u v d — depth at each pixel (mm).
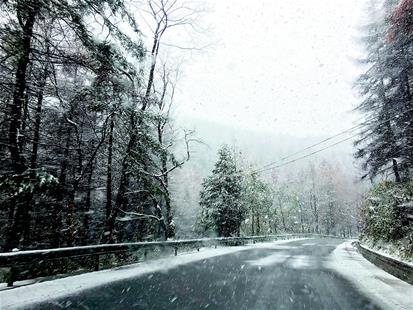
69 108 16172
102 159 21062
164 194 19141
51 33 11031
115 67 10992
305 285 9250
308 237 65812
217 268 12789
